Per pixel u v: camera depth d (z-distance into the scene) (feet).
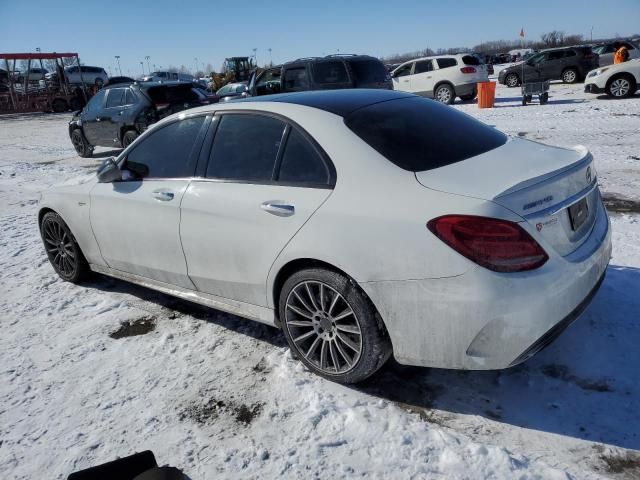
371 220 8.57
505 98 60.70
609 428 8.24
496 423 8.57
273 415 9.18
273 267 9.92
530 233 7.88
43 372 11.05
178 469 7.90
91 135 41.60
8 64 103.04
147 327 12.70
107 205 13.24
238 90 69.46
